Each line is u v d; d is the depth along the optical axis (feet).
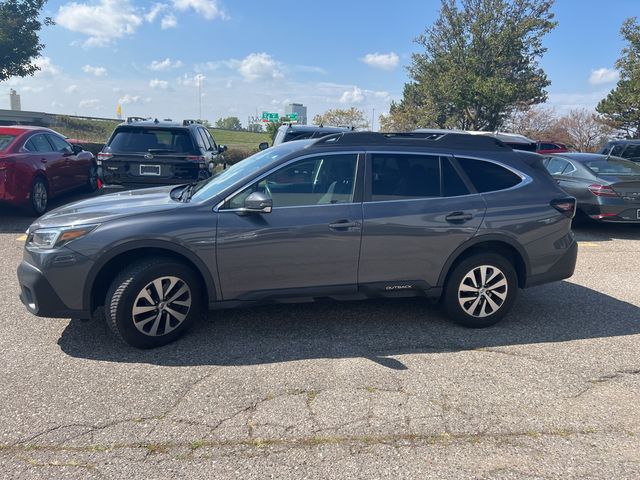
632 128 112.57
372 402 11.27
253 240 13.87
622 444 10.04
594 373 12.87
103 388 11.67
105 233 13.20
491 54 94.58
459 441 10.00
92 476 8.81
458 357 13.62
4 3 67.92
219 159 38.40
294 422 10.47
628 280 21.24
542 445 9.94
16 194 28.35
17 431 10.02
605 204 29.86
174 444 9.71
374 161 14.97
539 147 82.58
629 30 99.55
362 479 8.89
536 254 15.83
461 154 15.66
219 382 12.02
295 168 14.47
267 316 16.20
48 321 15.48
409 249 14.83
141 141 30.48
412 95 141.79
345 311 16.80
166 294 13.69
